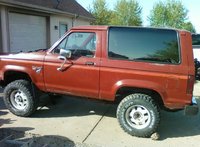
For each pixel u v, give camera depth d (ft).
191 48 17.79
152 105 18.07
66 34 20.29
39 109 23.36
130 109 18.54
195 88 32.91
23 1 44.86
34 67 20.75
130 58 18.57
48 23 55.36
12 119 21.01
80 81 19.61
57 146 16.98
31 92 21.08
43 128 19.52
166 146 17.46
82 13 72.43
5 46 42.37
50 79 20.47
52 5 56.75
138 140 18.19
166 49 18.03
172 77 17.66
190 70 17.56
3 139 17.63
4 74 21.61
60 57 19.93
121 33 18.84
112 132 19.27
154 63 18.07
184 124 21.31
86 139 18.07
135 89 18.63
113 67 18.66
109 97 19.19
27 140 17.65
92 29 19.44
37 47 52.26
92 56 19.35
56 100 25.57
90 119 21.56
